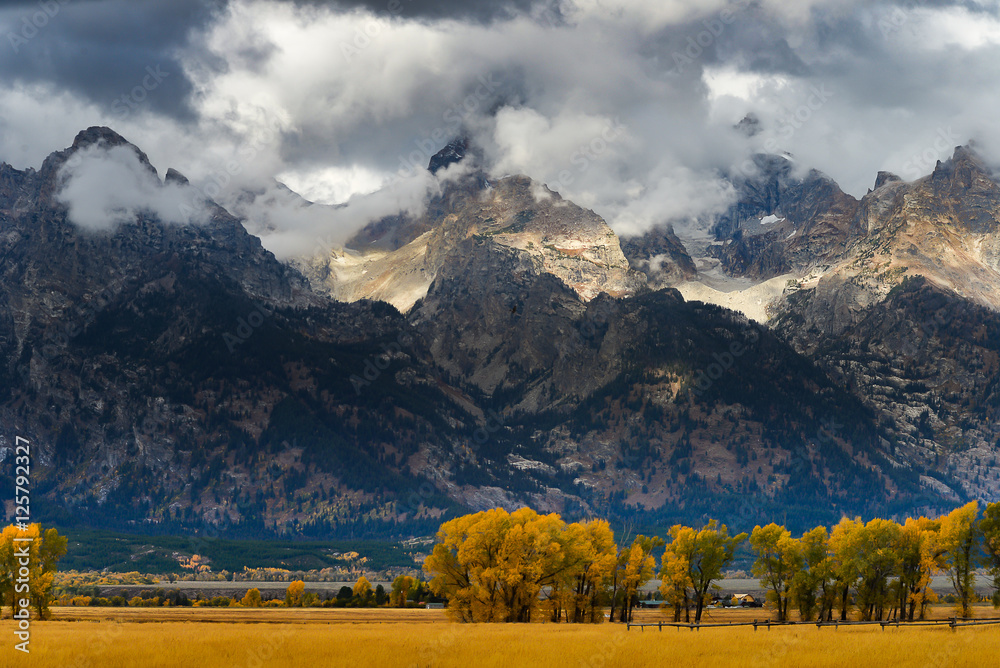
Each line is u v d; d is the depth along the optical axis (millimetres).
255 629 115000
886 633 92125
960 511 138375
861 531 142250
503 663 71375
